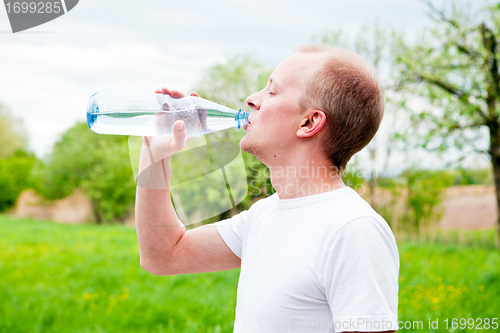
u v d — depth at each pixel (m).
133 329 4.21
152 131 1.30
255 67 6.41
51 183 19.97
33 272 6.70
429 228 9.45
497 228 8.30
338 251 0.88
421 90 7.30
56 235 11.73
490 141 7.38
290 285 0.92
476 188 9.77
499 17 6.80
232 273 5.78
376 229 0.89
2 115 35.00
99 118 1.35
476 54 7.13
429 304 4.25
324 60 1.03
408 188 9.31
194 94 1.31
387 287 0.85
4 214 22.67
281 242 0.98
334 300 0.87
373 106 1.03
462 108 7.10
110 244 9.65
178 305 4.68
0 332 4.08
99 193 18.53
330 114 1.01
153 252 1.19
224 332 3.93
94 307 4.75
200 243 1.21
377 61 8.95
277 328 0.92
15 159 26.11
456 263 6.53
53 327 4.25
